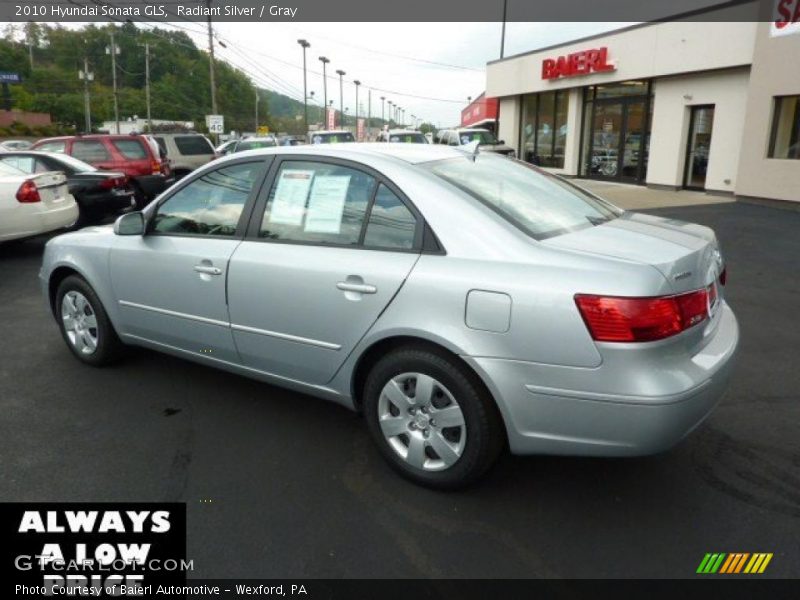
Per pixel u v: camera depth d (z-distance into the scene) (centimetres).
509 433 269
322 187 325
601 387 246
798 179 1230
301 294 316
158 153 1381
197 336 373
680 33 1525
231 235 354
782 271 734
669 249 271
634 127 1800
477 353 264
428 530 270
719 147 1495
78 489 301
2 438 350
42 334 528
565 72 1950
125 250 398
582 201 346
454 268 273
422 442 293
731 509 282
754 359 459
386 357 296
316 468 318
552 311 250
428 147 358
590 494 294
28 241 975
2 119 6031
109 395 405
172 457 329
